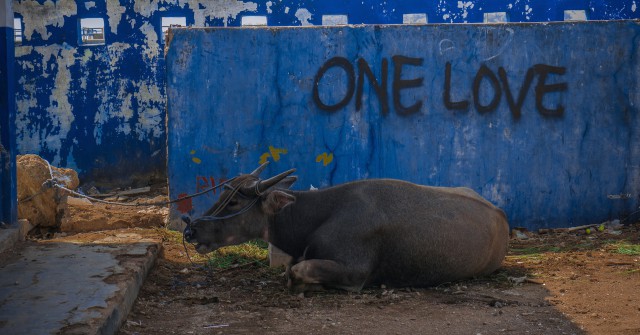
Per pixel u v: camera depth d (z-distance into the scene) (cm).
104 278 748
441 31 1172
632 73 1200
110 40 1731
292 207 842
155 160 1750
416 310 746
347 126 1172
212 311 738
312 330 677
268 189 841
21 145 1733
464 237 840
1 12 952
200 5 1741
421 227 824
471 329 680
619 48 1196
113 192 1709
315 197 848
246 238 839
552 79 1191
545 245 1095
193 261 968
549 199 1205
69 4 1722
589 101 1199
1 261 825
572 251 1043
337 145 1173
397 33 1167
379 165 1180
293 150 1169
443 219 836
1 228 941
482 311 741
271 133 1166
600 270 916
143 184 1752
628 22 1195
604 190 1212
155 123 1747
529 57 1186
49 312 636
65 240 1023
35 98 1731
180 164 1160
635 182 1214
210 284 856
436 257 829
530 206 1203
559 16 1745
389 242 822
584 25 1189
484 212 880
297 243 842
